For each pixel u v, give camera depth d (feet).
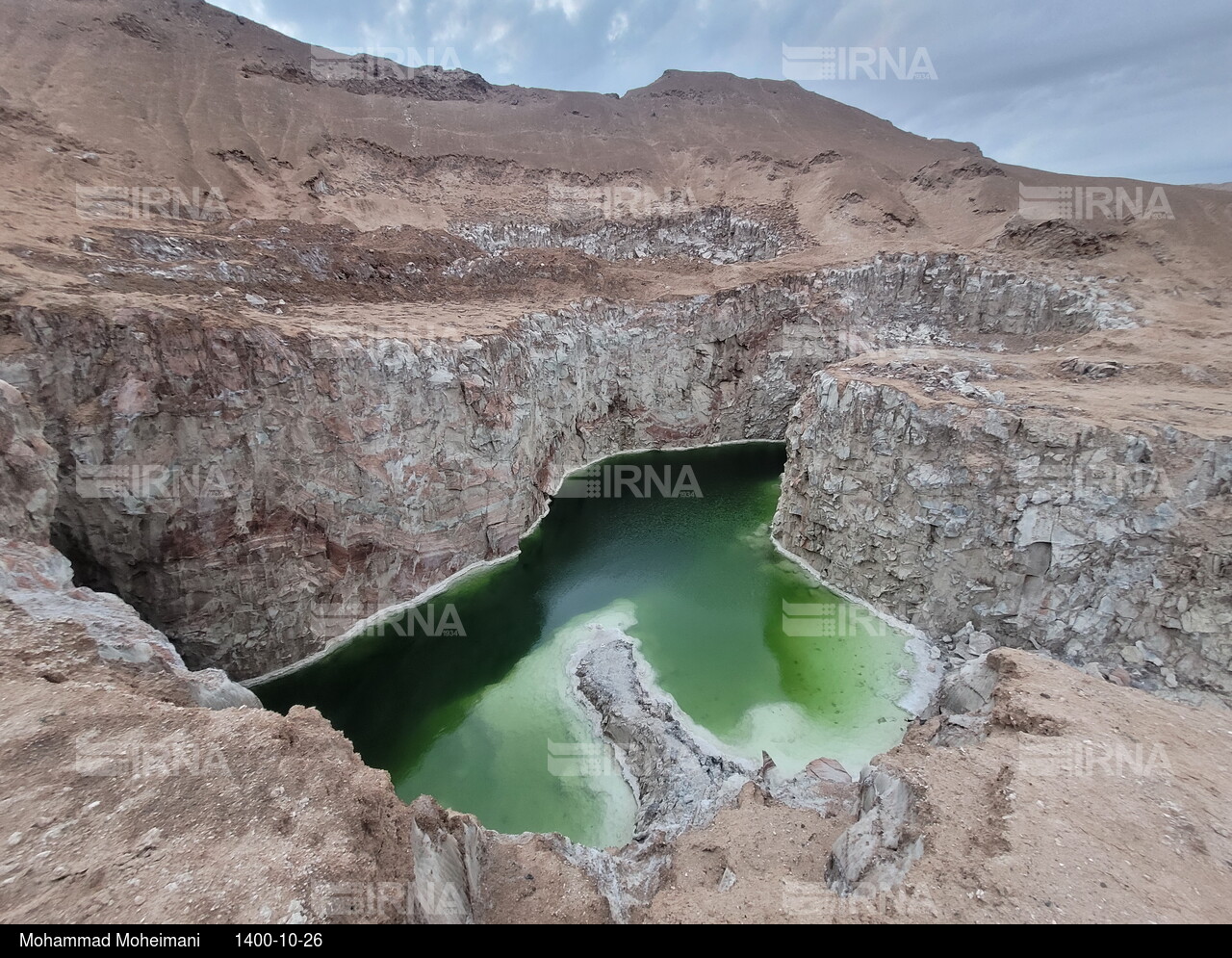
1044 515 88.69
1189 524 79.25
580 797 74.64
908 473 101.86
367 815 35.60
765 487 165.48
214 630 88.33
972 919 35.32
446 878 41.32
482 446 121.90
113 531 79.66
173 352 82.43
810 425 119.85
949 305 188.34
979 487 93.71
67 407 76.48
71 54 191.11
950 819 42.29
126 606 56.59
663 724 81.46
